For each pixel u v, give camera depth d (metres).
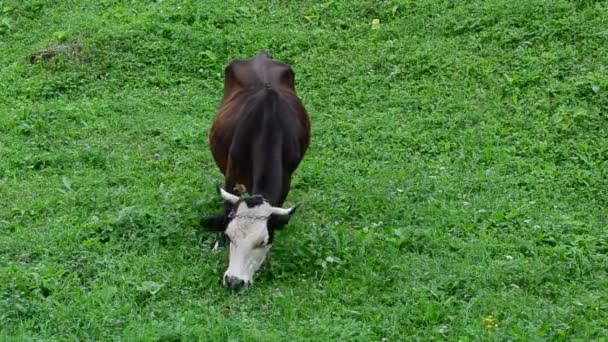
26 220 15.69
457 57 21.23
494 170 17.41
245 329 12.58
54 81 20.84
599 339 12.52
